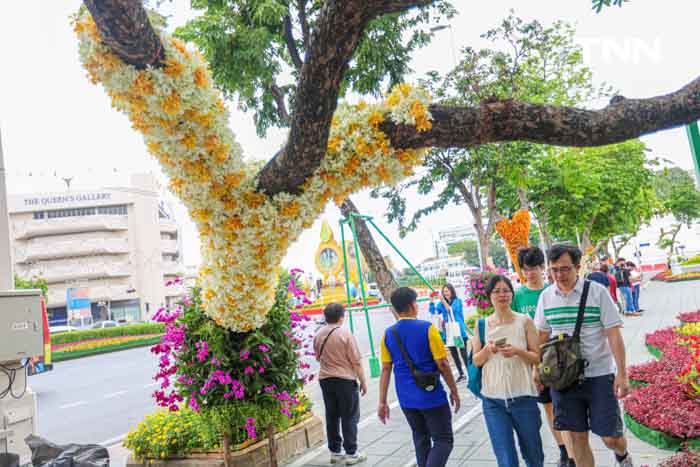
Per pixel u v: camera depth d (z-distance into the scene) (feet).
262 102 36.83
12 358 19.81
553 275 14.28
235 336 17.42
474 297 31.91
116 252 209.56
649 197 82.33
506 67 43.21
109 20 9.36
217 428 17.57
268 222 12.78
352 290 158.51
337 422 20.39
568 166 62.03
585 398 13.69
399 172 12.35
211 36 31.01
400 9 8.98
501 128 11.16
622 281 62.23
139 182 214.90
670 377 22.61
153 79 10.61
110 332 110.01
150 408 38.58
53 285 203.92
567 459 16.60
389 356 16.05
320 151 11.43
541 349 13.89
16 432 20.20
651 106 10.85
